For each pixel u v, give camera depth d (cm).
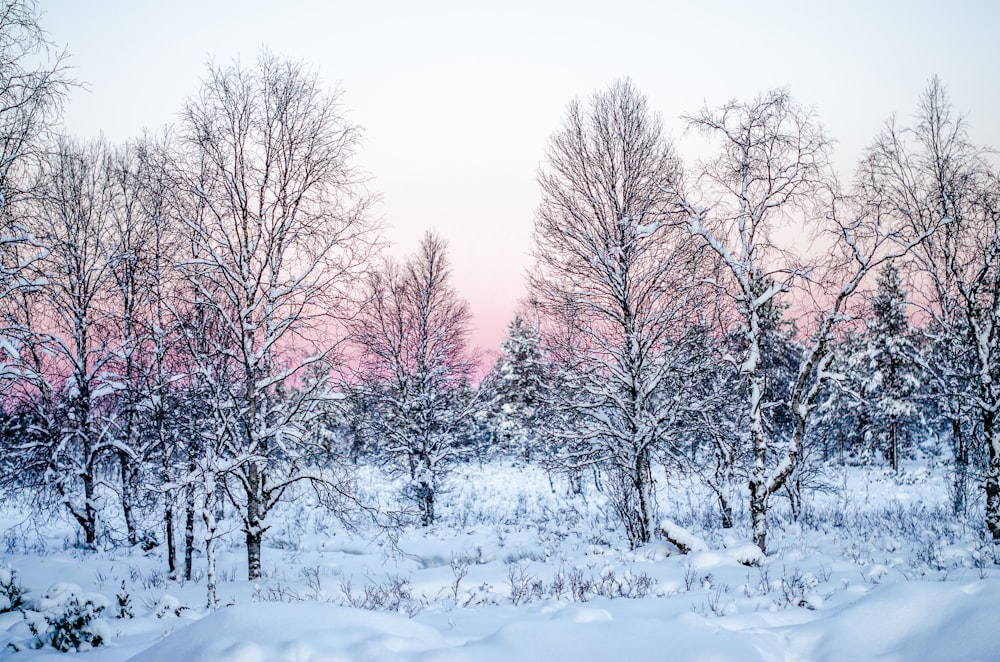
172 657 514
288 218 1323
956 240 1228
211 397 1204
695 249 1423
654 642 546
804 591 810
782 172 1244
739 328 1451
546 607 802
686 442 1608
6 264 1091
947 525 1374
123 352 1469
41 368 1561
